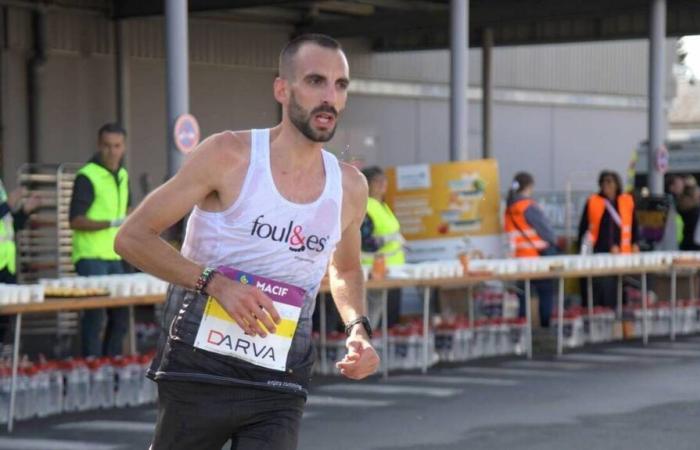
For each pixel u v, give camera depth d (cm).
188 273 470
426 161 3509
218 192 477
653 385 1354
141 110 2712
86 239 1288
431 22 2756
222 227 478
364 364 511
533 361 1552
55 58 2527
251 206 475
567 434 1061
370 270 1385
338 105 471
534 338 1670
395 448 997
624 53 4194
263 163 475
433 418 1136
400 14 2816
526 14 2672
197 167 470
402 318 1631
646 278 1952
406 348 1454
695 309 1895
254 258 482
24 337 1669
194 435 493
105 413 1148
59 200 1719
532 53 3847
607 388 1330
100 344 1270
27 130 2483
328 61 468
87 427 1077
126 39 2659
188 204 471
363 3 2742
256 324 469
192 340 488
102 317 1269
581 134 4044
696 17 2788
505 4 2700
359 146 3306
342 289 533
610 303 1864
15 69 2461
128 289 1133
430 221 1833
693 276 1919
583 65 4031
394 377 1398
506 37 3078
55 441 1012
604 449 997
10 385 1081
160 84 2752
